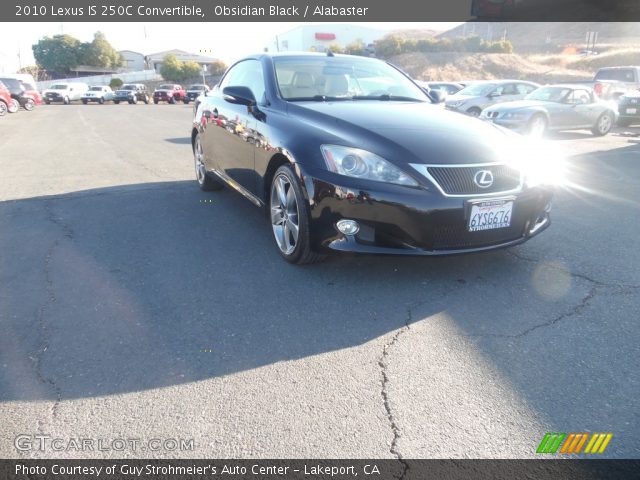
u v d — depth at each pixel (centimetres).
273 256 367
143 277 330
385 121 336
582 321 270
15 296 300
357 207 293
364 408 202
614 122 1311
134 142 1100
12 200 538
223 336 256
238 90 399
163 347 246
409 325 267
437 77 4303
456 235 300
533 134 1151
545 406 203
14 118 1947
